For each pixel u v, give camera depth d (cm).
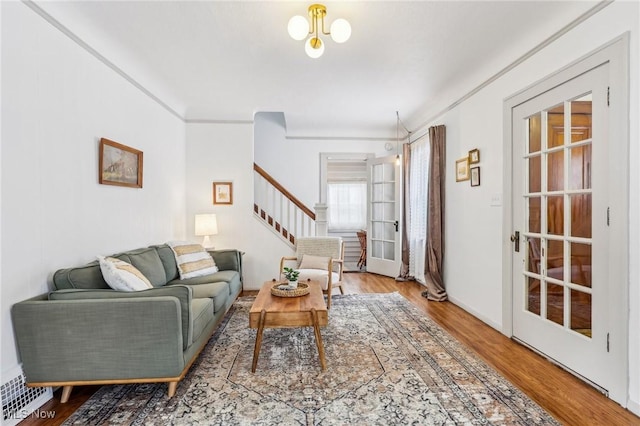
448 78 354
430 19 241
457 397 198
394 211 551
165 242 390
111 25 248
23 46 196
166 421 177
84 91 252
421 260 498
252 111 469
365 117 519
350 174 755
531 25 247
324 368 233
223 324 329
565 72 226
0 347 180
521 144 273
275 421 176
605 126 198
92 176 261
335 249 436
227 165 471
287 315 237
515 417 179
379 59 308
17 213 192
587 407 188
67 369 190
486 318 324
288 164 615
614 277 193
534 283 265
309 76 350
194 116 466
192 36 266
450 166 400
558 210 240
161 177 390
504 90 294
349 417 179
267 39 271
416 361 245
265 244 477
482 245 330
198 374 228
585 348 214
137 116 334
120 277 217
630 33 183
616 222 191
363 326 319
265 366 239
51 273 218
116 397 199
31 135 202
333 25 218
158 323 193
